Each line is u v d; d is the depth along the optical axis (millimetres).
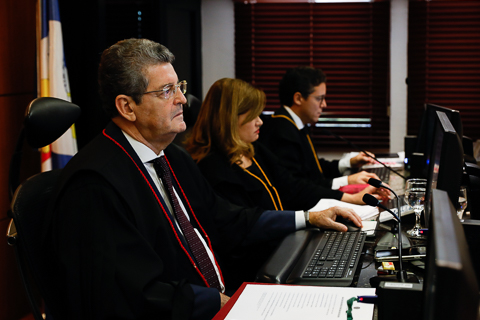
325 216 1707
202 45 4254
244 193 1975
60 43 2494
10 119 2553
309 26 4152
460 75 4035
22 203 1257
